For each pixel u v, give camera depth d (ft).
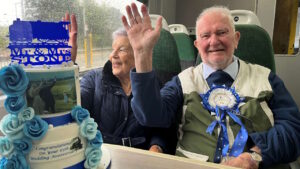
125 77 4.17
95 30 5.48
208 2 11.41
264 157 3.32
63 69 1.72
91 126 1.86
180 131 4.14
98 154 1.94
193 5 11.74
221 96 3.94
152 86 3.43
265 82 4.01
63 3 4.50
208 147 3.69
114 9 5.97
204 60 4.27
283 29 7.64
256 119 3.72
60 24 1.78
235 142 3.59
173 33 7.39
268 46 4.72
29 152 1.65
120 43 3.95
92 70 4.58
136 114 3.73
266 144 3.42
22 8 3.63
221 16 4.11
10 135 1.61
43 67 1.68
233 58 4.39
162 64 4.94
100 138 1.98
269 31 7.78
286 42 7.68
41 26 1.70
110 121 4.12
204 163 2.28
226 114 3.81
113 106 4.12
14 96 1.60
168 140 4.27
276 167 3.56
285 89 4.07
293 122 3.67
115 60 4.03
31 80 1.62
